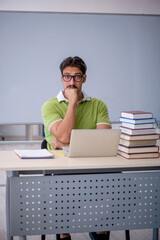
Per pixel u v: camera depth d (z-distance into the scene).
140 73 4.33
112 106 4.31
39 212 2.01
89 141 2.14
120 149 2.27
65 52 4.18
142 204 2.12
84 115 2.58
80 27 4.18
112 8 4.21
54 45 4.15
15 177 1.97
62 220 2.04
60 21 4.14
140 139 2.16
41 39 4.12
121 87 4.31
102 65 4.25
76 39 4.18
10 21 4.05
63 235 2.44
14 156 2.22
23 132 8.80
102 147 2.18
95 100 2.66
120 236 2.85
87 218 2.07
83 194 2.05
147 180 2.12
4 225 3.03
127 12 4.24
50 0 4.09
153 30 4.32
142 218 2.13
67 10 4.14
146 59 4.33
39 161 2.06
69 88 2.50
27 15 4.08
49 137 2.61
